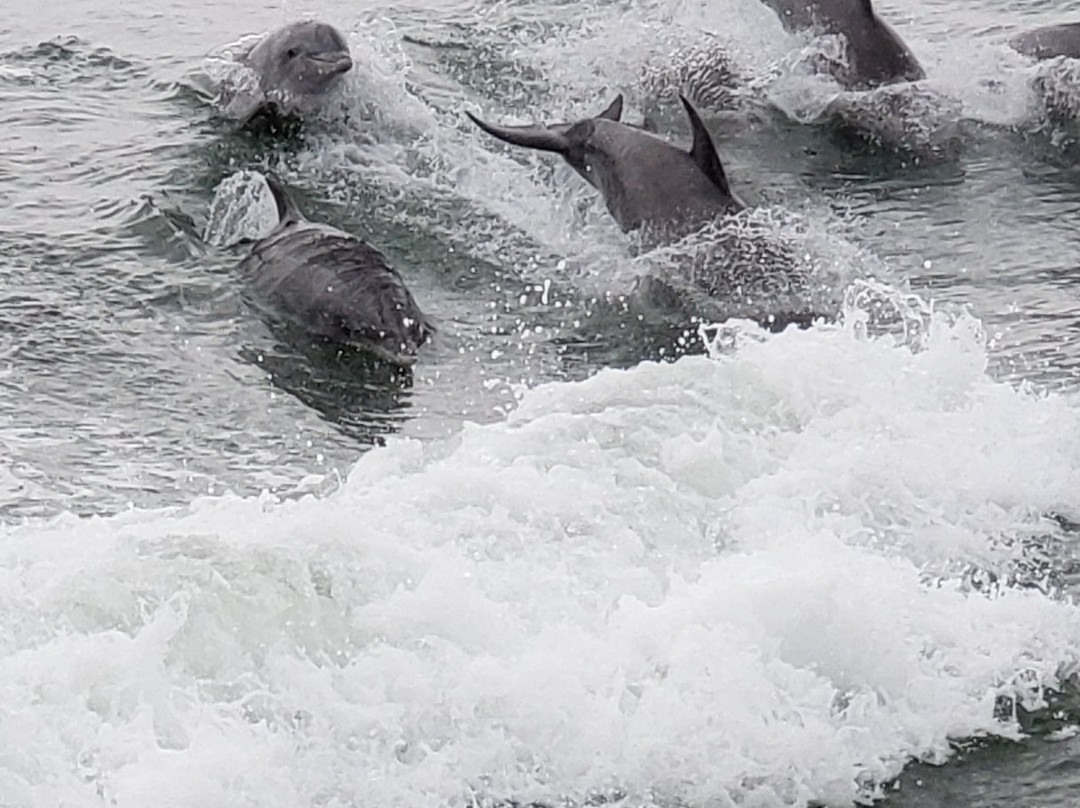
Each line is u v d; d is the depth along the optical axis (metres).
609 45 31.11
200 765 12.74
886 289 23.28
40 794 12.37
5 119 27.97
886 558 16.17
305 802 12.92
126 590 13.92
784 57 29.84
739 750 13.68
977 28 32.66
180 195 25.67
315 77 28.00
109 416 20.02
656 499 16.53
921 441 18.19
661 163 24.55
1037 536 17.19
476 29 32.09
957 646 15.01
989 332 22.31
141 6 33.53
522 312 23.16
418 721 13.55
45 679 13.08
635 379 18.73
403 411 20.50
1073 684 14.81
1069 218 25.98
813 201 26.33
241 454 19.31
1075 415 19.19
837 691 14.30
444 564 14.84
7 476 18.39
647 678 14.03
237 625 13.82
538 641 14.24
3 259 23.55
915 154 27.89
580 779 13.45
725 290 23.16
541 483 16.39
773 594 14.59
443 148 27.38
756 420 18.22
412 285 23.84
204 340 21.88
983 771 13.92
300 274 22.53
